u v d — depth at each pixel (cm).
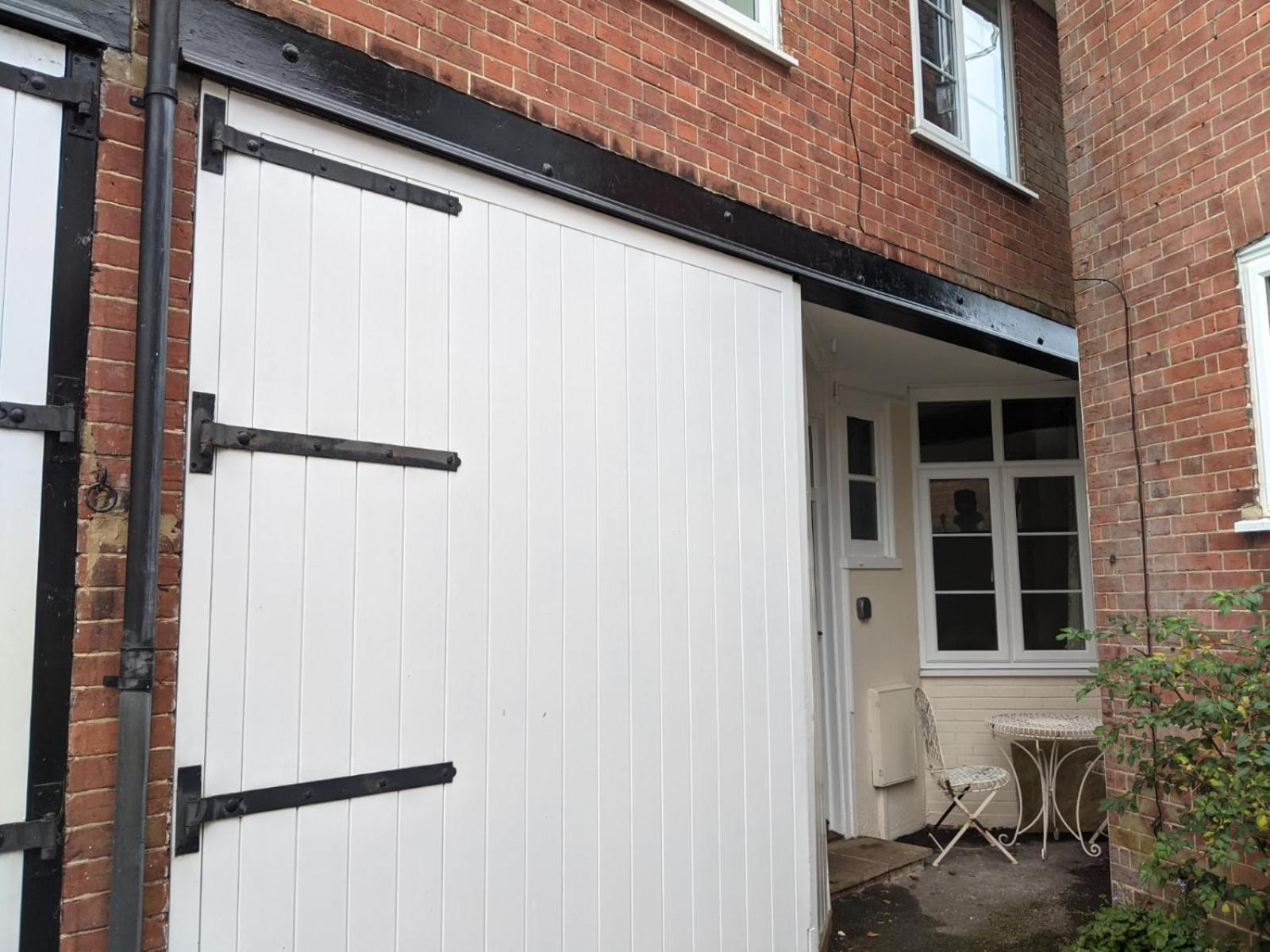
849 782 612
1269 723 347
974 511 715
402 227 307
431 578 303
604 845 342
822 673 612
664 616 373
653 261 387
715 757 386
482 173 330
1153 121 439
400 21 313
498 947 309
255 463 269
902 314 517
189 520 256
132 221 257
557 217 353
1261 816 328
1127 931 405
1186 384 418
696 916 371
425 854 294
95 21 253
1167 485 425
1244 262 396
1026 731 580
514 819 317
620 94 381
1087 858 583
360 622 286
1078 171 479
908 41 544
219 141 269
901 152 525
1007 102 642
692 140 409
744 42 437
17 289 238
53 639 237
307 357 282
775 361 438
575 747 337
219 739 257
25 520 235
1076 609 699
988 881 540
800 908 414
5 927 225
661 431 381
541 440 338
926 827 666
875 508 690
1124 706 439
